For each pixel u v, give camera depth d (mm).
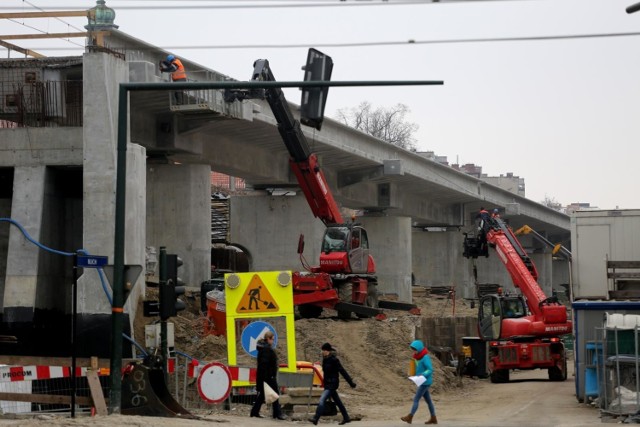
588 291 37125
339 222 50344
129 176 41094
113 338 23359
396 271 81312
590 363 30906
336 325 44688
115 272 23672
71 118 44438
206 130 54344
